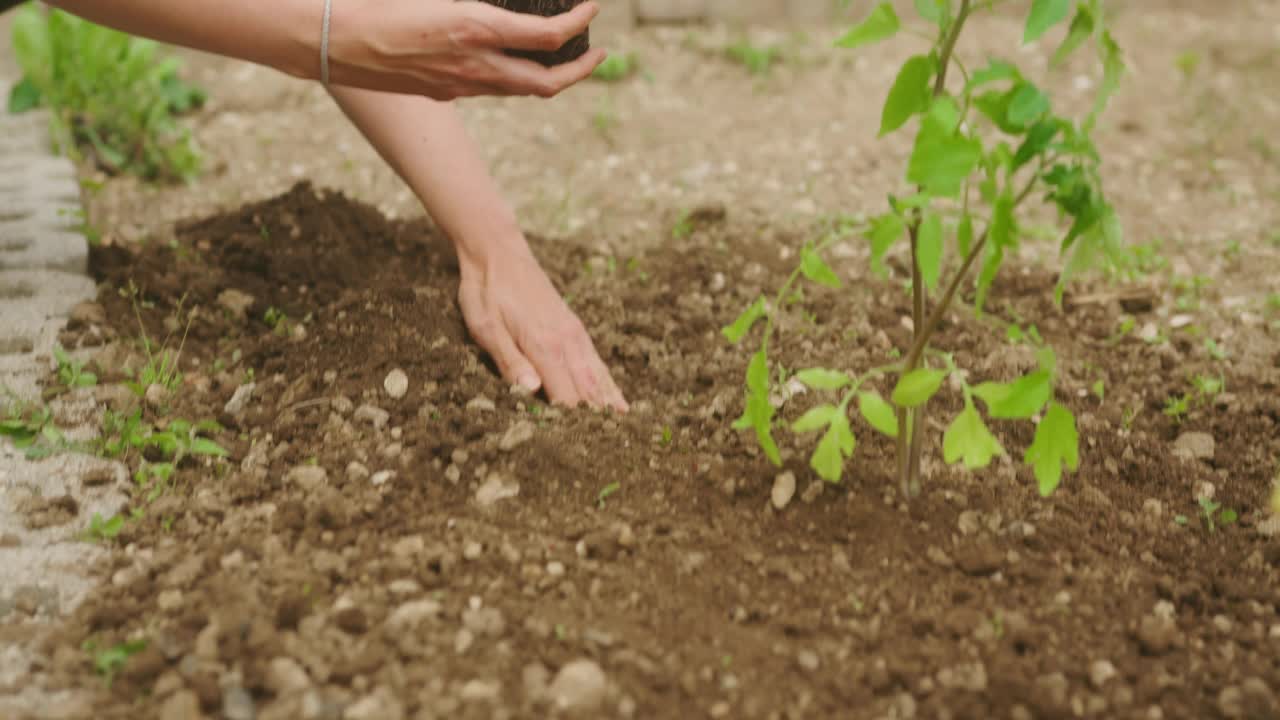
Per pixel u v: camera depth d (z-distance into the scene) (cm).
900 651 147
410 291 182
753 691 144
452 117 183
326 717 140
